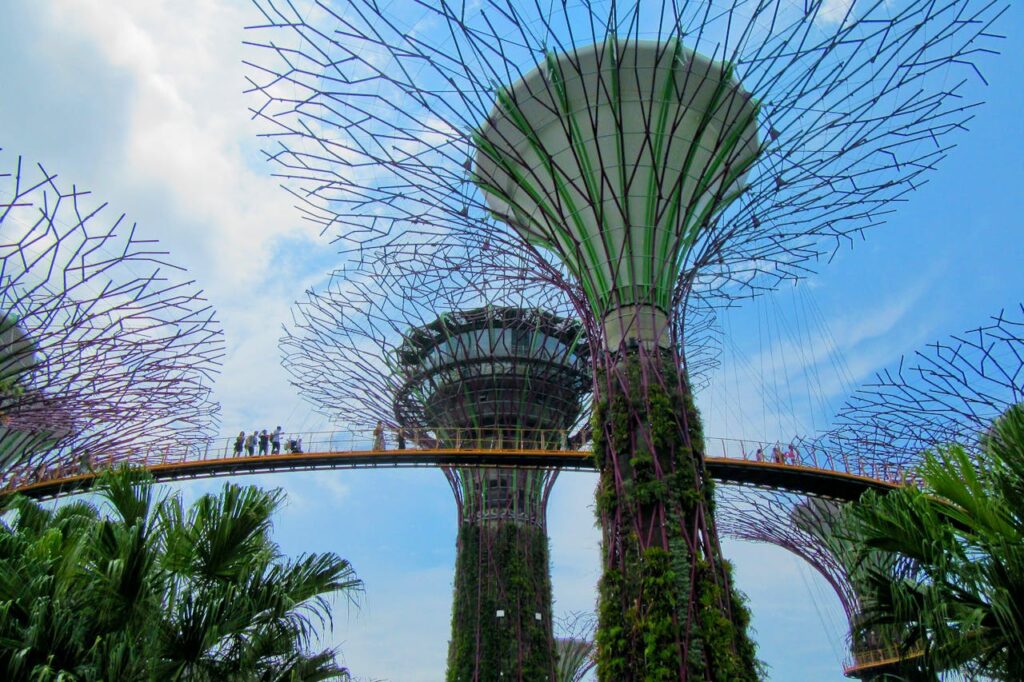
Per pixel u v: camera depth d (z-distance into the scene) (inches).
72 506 598.5
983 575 412.8
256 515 522.0
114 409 1109.7
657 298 863.7
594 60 901.8
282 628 497.4
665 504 733.9
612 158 905.5
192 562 510.6
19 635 429.4
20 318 890.1
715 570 716.7
